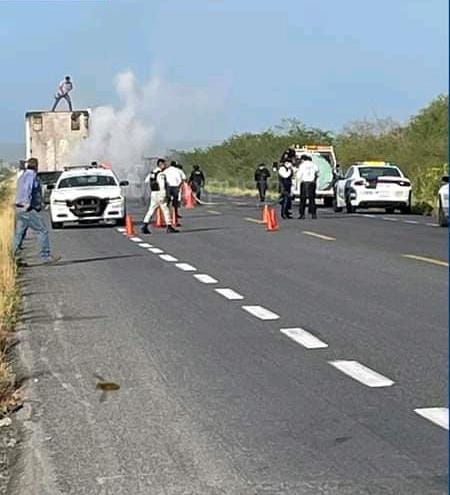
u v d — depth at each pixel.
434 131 68.44
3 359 12.76
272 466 8.63
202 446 9.24
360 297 17.94
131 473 8.58
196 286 19.94
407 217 42.78
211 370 12.27
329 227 36.00
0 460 9.08
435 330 14.54
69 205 38.41
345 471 8.46
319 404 10.57
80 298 18.59
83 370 12.47
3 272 20.08
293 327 15.01
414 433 9.47
